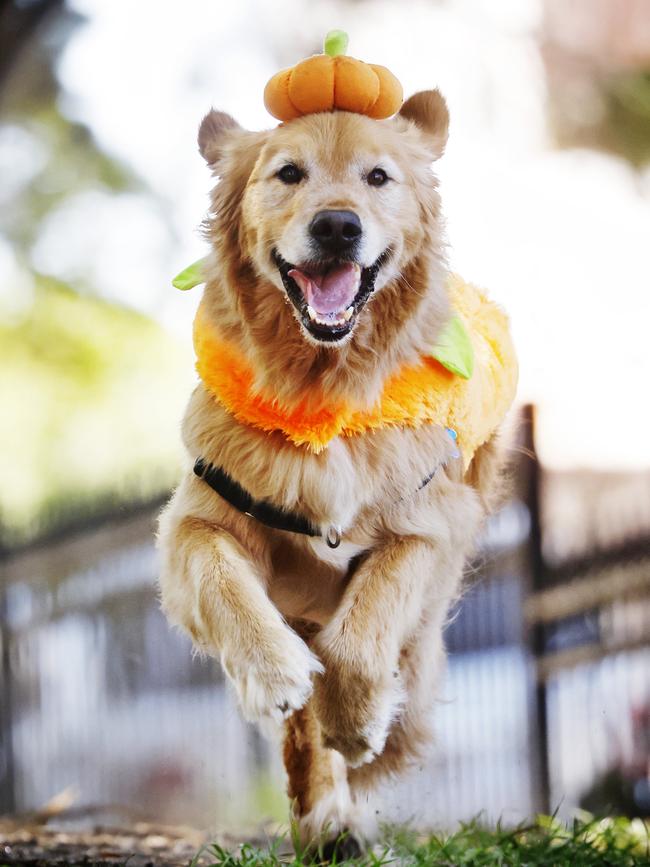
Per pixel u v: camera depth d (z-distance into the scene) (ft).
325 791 15.23
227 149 14.39
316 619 14.74
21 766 36.29
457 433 14.25
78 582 35.68
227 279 13.85
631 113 52.01
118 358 70.38
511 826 20.53
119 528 34.63
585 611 27.55
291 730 15.35
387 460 13.34
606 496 51.42
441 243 14.38
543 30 52.37
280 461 13.11
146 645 34.47
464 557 15.31
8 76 36.01
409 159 14.10
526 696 27.50
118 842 18.90
